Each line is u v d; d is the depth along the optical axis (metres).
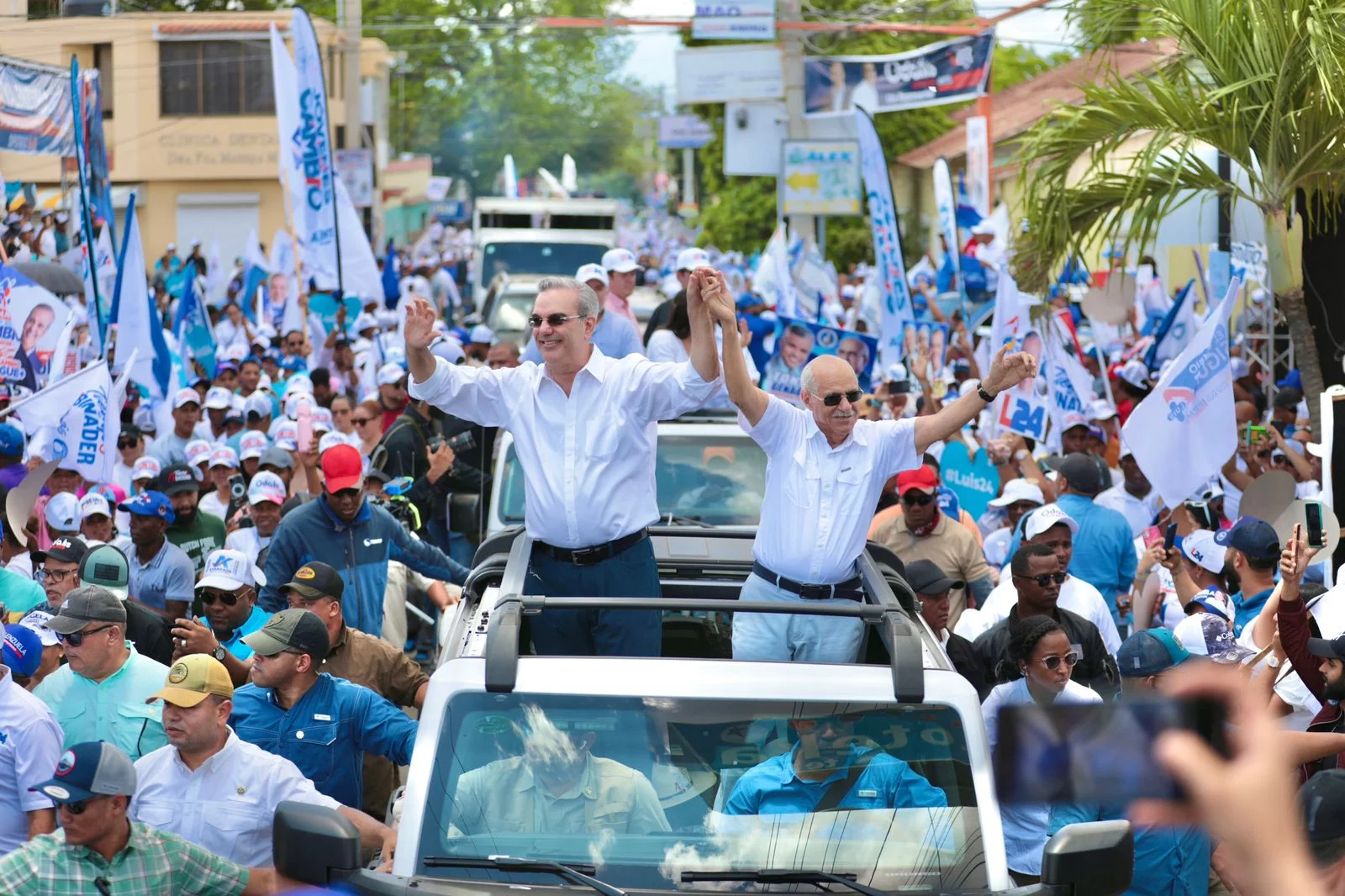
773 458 5.47
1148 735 1.90
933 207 41.19
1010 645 5.88
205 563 9.16
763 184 49.09
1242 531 7.00
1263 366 15.70
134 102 45.09
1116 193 10.82
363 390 15.99
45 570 7.20
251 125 45.84
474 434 10.49
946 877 4.20
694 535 6.63
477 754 4.36
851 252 42.66
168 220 46.09
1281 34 9.57
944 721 4.40
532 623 5.45
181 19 44.78
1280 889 1.47
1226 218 18.31
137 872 4.69
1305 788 3.55
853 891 4.14
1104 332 16.48
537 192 86.69
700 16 24.77
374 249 39.47
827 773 4.36
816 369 5.34
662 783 4.35
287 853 4.11
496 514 9.18
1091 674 6.58
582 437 5.34
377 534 7.82
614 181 102.44
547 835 4.27
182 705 5.05
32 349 10.58
